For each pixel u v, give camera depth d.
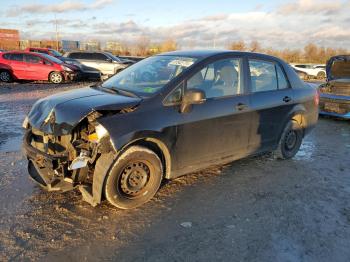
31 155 3.46
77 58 18.59
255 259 2.75
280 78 4.93
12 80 15.58
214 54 4.13
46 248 2.79
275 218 3.42
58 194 3.74
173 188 4.04
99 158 3.26
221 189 4.07
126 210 3.46
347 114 8.33
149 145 3.54
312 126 5.52
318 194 4.05
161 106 3.50
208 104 3.86
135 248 2.84
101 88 4.10
